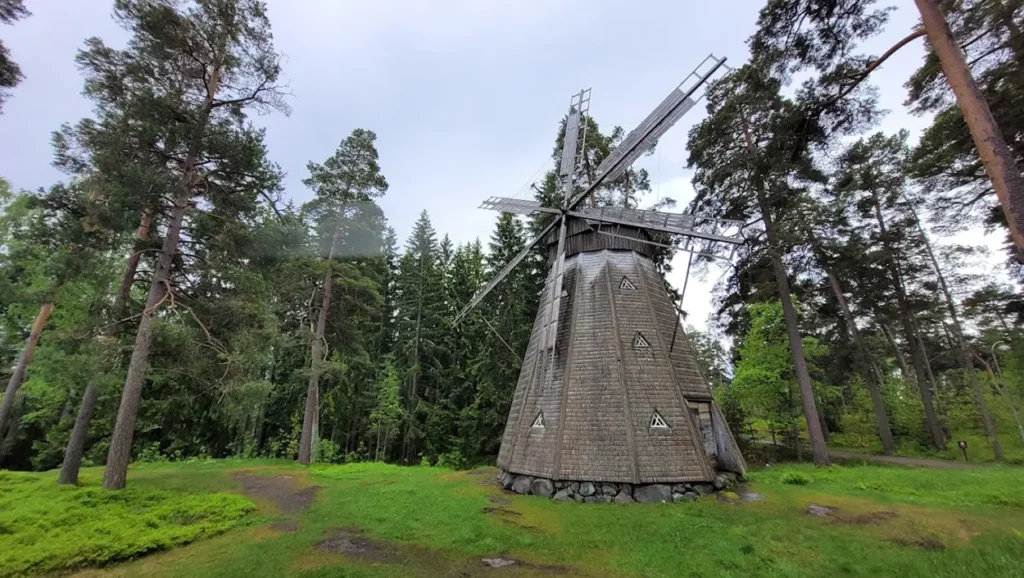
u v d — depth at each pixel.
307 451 24.38
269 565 8.84
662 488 13.94
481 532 11.02
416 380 32.38
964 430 31.84
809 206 20.50
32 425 28.17
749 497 13.99
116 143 13.54
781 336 24.06
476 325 31.27
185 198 15.48
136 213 13.66
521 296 30.12
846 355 30.45
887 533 10.02
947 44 8.31
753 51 11.38
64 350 13.76
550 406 16.20
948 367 39.41
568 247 19.58
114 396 21.61
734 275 24.92
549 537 10.70
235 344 15.45
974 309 25.55
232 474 19.89
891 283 29.08
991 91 12.46
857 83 10.20
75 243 13.63
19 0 9.91
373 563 9.04
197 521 11.88
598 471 14.27
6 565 8.30
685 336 18.33
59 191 13.19
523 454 15.96
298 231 16.75
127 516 11.52
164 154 15.17
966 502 12.16
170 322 14.91
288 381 32.28
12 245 17.59
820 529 10.54
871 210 28.41
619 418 14.98
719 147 20.94
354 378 32.50
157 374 16.62
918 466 20.06
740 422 27.06
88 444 27.14
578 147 23.47
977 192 17.84
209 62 16.59
